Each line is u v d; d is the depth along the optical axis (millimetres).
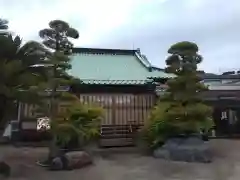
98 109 12328
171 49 13148
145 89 17609
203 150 12328
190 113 12664
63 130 10852
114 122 16891
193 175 9672
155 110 14242
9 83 9125
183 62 13125
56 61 10336
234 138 20016
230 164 11523
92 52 21312
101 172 10062
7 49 9172
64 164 10477
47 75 10172
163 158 12719
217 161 12188
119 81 17062
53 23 10883
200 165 11328
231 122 20922
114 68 19844
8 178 9070
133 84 17219
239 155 13445
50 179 9031
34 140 16297
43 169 10367
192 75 13031
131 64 20828
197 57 13203
